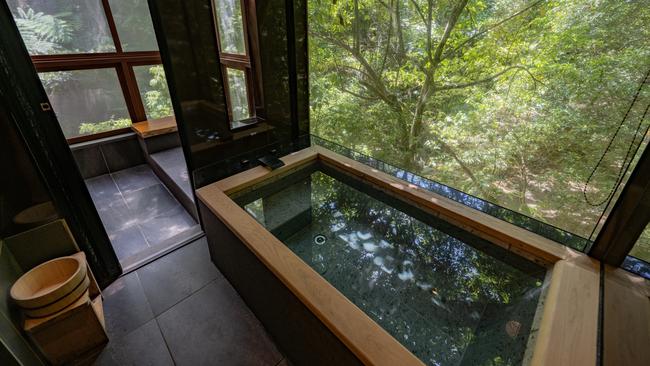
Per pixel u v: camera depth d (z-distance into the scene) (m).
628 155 1.18
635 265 1.10
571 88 2.30
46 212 1.25
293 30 1.88
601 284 1.03
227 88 2.60
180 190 2.33
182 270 1.68
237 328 1.37
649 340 0.85
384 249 1.79
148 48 2.91
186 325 1.37
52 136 1.22
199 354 1.25
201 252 1.82
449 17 2.93
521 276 1.26
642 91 1.87
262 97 1.91
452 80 3.17
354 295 1.57
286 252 1.17
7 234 1.17
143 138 2.82
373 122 3.94
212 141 1.74
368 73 3.65
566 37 2.26
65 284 1.10
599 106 2.15
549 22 2.35
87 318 1.18
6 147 1.10
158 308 1.45
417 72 3.39
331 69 3.73
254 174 1.77
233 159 1.86
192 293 1.54
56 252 1.31
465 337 1.31
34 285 1.17
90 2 2.49
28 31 2.30
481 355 1.16
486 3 2.69
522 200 2.90
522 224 1.37
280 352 1.27
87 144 2.76
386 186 1.78
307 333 1.04
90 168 2.83
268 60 1.83
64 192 1.29
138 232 2.16
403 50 3.34
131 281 1.59
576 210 2.43
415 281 1.61
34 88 1.13
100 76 2.73
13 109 1.08
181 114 1.54
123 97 2.92
